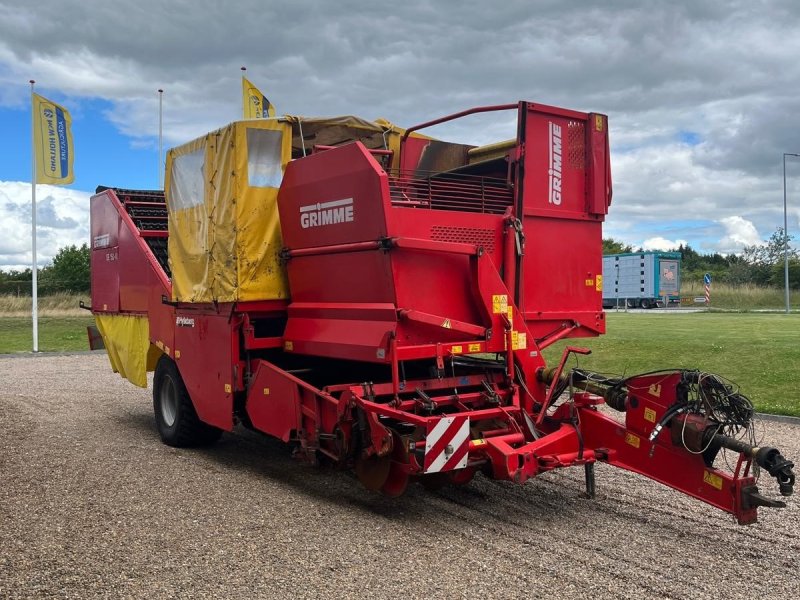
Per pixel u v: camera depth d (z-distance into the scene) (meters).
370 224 5.63
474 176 6.57
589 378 5.93
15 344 22.03
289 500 5.99
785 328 22.52
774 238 61.06
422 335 5.66
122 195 9.92
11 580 4.33
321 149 6.97
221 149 6.80
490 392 5.94
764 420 9.33
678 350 16.00
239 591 4.18
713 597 4.15
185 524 5.37
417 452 5.19
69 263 47.75
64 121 20.48
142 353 8.87
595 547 4.93
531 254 6.49
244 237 6.58
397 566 4.56
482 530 5.26
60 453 7.71
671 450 5.21
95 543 4.96
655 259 47.12
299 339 6.50
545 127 6.50
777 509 5.80
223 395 6.96
